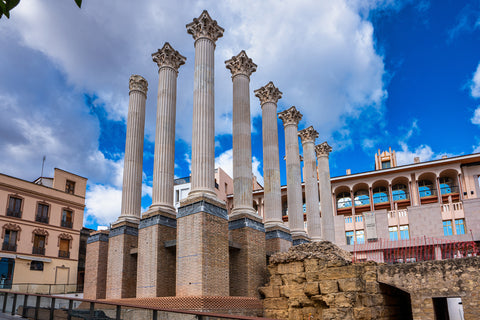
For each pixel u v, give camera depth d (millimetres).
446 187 55188
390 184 56375
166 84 26734
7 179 41312
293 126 35062
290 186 33469
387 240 46812
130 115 28938
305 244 25938
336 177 58469
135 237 26062
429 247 40938
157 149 25438
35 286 40500
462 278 21125
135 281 25312
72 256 46406
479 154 51750
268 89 31953
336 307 20484
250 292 23469
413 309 21797
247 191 26641
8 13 4426
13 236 41062
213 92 25000
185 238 21188
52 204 45500
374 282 22516
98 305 12438
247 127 27953
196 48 25625
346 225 50688
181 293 20406
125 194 27172
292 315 21844
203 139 23391
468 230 43562
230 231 25500
